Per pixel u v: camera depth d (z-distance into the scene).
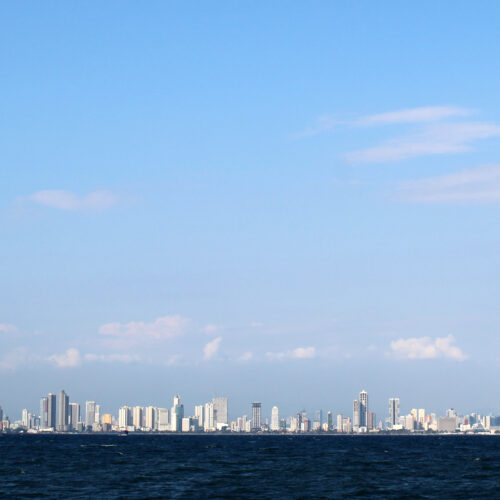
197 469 176.38
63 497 115.88
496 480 148.25
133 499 113.56
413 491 126.62
